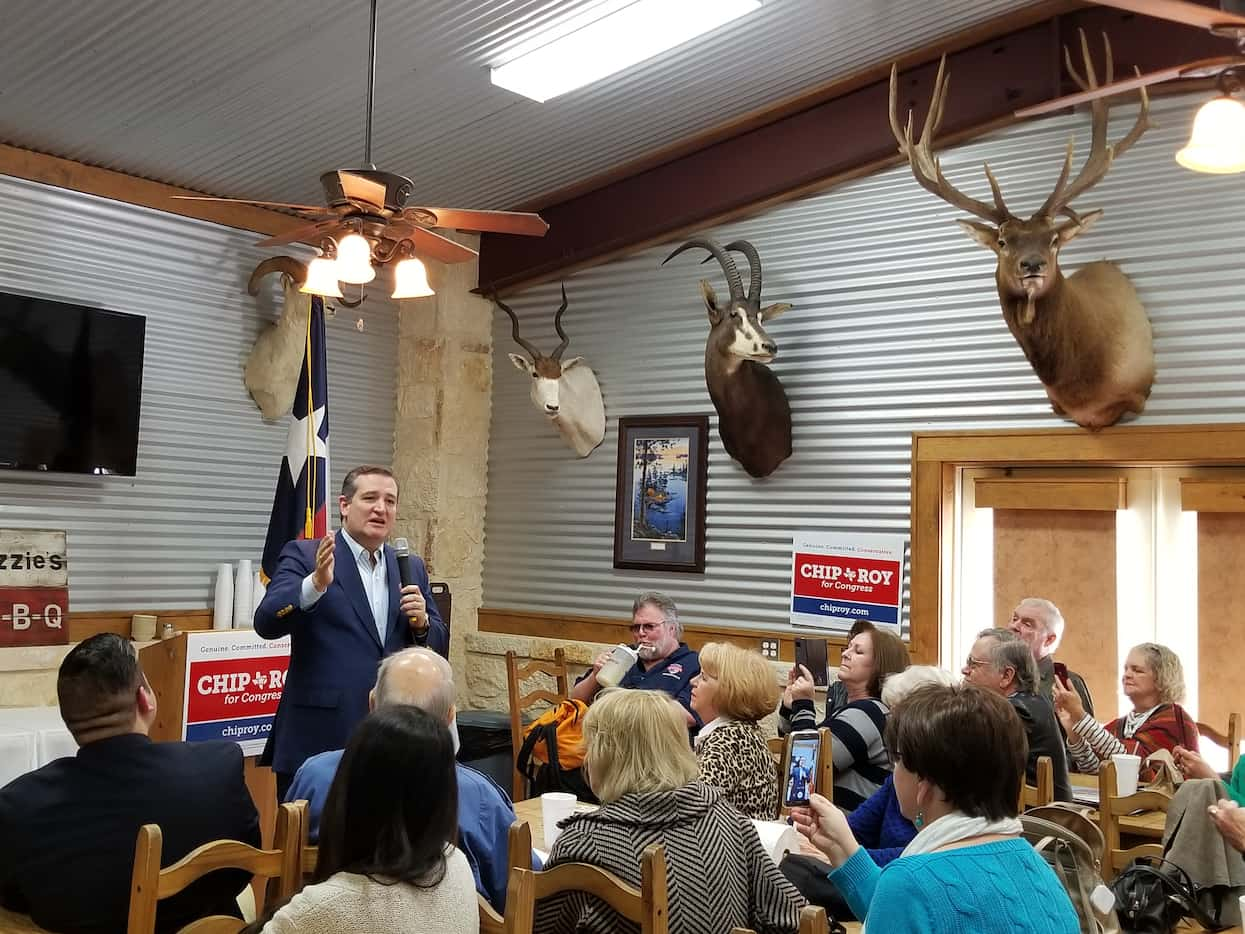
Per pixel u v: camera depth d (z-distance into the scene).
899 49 5.32
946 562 5.38
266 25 4.49
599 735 2.36
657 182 6.29
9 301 5.08
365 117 5.34
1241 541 4.80
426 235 4.16
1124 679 4.54
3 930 2.24
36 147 5.30
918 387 5.46
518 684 6.09
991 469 5.38
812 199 5.85
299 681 3.68
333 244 3.84
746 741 3.31
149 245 5.73
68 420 5.26
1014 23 5.12
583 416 6.47
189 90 4.93
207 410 5.96
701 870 2.23
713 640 5.99
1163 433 4.79
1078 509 5.15
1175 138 4.88
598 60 5.03
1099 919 2.10
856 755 3.45
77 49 4.55
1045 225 4.45
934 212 5.47
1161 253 4.87
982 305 5.30
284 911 1.79
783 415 5.75
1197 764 3.24
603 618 6.42
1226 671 4.80
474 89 5.23
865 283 5.65
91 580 5.45
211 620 5.90
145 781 2.30
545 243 6.73
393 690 2.51
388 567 3.88
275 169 5.78
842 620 5.59
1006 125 5.27
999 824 1.75
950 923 1.62
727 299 6.09
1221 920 2.94
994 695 1.81
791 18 4.93
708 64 5.27
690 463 6.16
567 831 2.29
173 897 2.28
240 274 6.11
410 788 1.85
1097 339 4.77
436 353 6.83
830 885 2.68
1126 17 4.92
